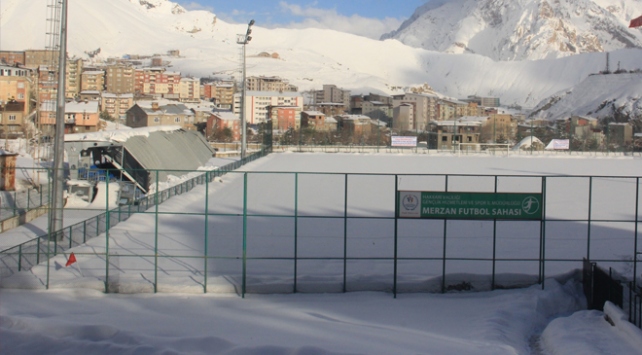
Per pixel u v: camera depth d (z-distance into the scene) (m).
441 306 16.89
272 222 27.06
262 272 19.30
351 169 54.22
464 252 21.94
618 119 164.62
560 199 36.34
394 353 12.70
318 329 14.50
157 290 17.67
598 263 20.16
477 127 113.19
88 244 22.33
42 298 16.75
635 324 14.57
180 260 20.45
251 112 193.50
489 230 25.75
